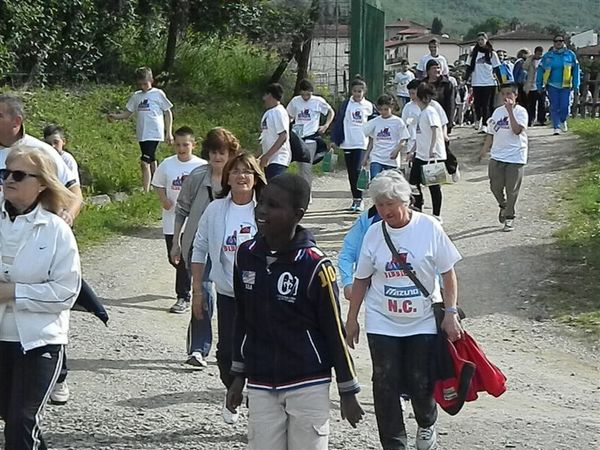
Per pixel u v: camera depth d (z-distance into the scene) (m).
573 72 24.97
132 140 21.36
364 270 6.53
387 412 6.40
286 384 5.16
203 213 7.72
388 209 6.39
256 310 5.18
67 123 20.58
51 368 5.46
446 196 18.25
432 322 6.45
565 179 18.88
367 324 6.52
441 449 7.20
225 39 29.05
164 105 18.42
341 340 5.16
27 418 5.37
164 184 11.21
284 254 5.14
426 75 21.55
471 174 20.47
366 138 16.81
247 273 5.20
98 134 20.81
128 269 13.46
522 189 18.16
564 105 25.02
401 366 6.45
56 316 5.49
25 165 5.43
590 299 11.95
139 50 27.14
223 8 27.03
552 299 12.02
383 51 27.61
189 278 11.48
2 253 5.42
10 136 6.97
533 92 27.83
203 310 7.83
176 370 9.20
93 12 23.89
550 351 10.47
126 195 18.33
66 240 5.48
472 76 25.84
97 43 24.56
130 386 8.62
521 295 12.25
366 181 16.53
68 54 23.48
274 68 30.61
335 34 29.77
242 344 5.38
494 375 6.44
